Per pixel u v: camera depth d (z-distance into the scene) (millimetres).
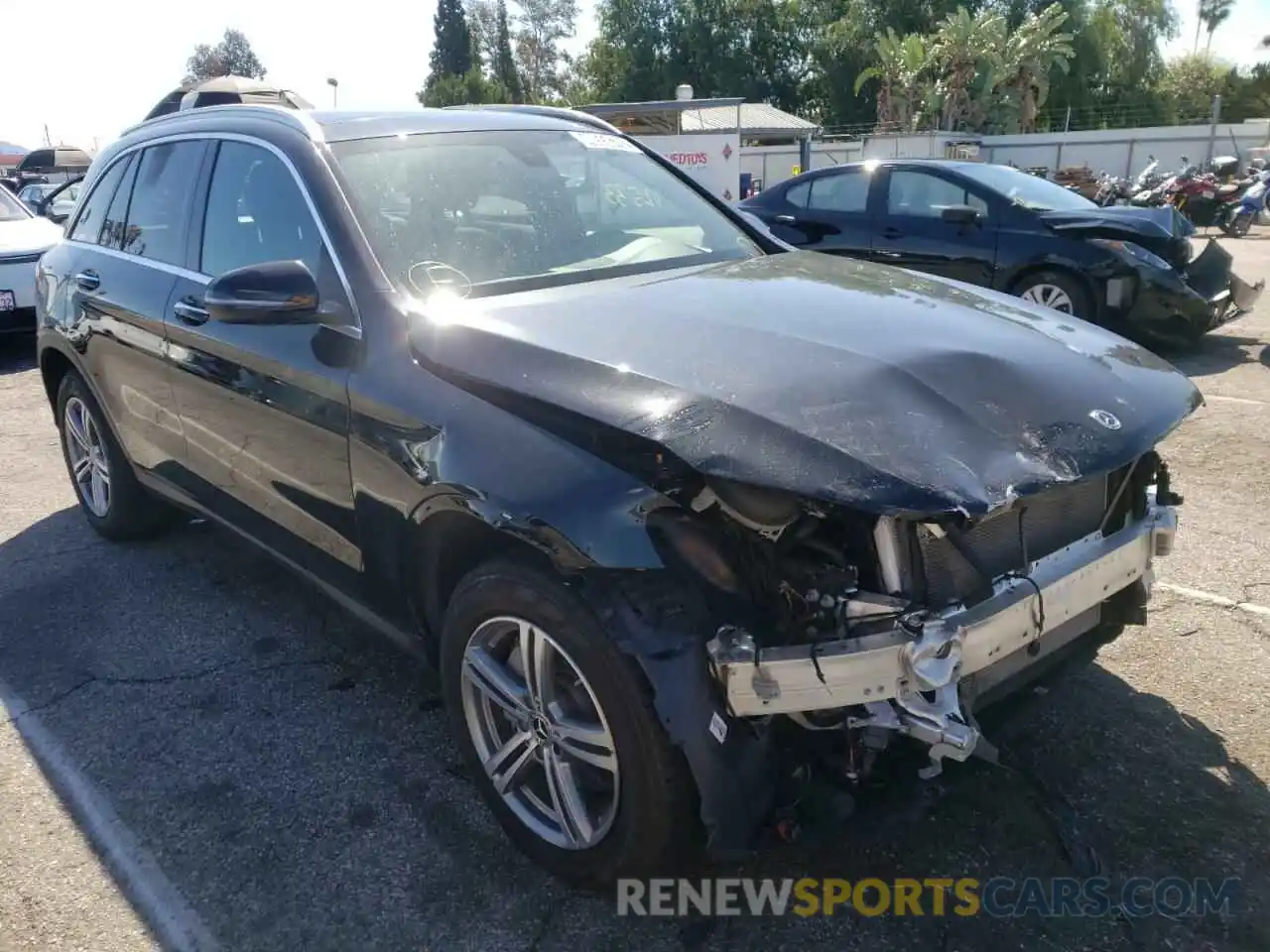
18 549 4809
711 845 2131
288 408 3021
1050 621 2373
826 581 2131
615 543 2135
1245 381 7168
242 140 3529
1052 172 31234
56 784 3012
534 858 2557
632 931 2381
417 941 2385
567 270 3160
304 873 2615
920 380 2305
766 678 2070
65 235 4805
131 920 2479
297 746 3162
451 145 3434
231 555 4664
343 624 3969
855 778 2211
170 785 2986
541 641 2352
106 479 4688
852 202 8992
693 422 2154
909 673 2039
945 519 2014
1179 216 7996
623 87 57938
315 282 2867
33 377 8547
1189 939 2301
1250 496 4898
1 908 2521
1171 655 3449
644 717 2119
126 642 3867
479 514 2322
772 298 2844
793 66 57188
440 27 77125
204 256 3619
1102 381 2506
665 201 3758
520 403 2416
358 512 2828
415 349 2680
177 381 3654
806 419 2133
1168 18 53750
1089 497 2596
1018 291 8117
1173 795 2758
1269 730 3023
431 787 2941
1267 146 30844
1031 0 50406
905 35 50406
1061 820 2656
